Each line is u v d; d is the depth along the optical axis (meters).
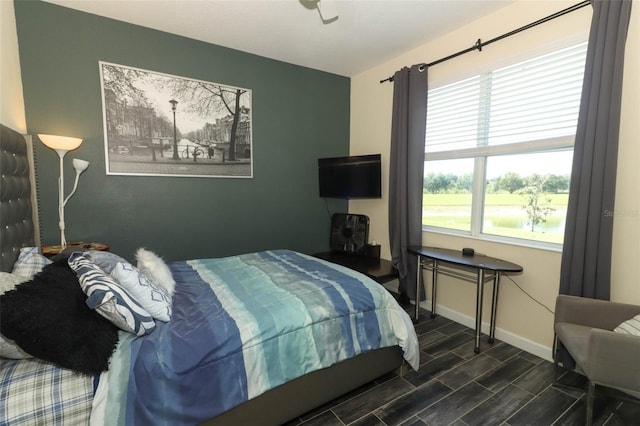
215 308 1.59
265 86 3.34
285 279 2.04
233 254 3.31
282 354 1.47
